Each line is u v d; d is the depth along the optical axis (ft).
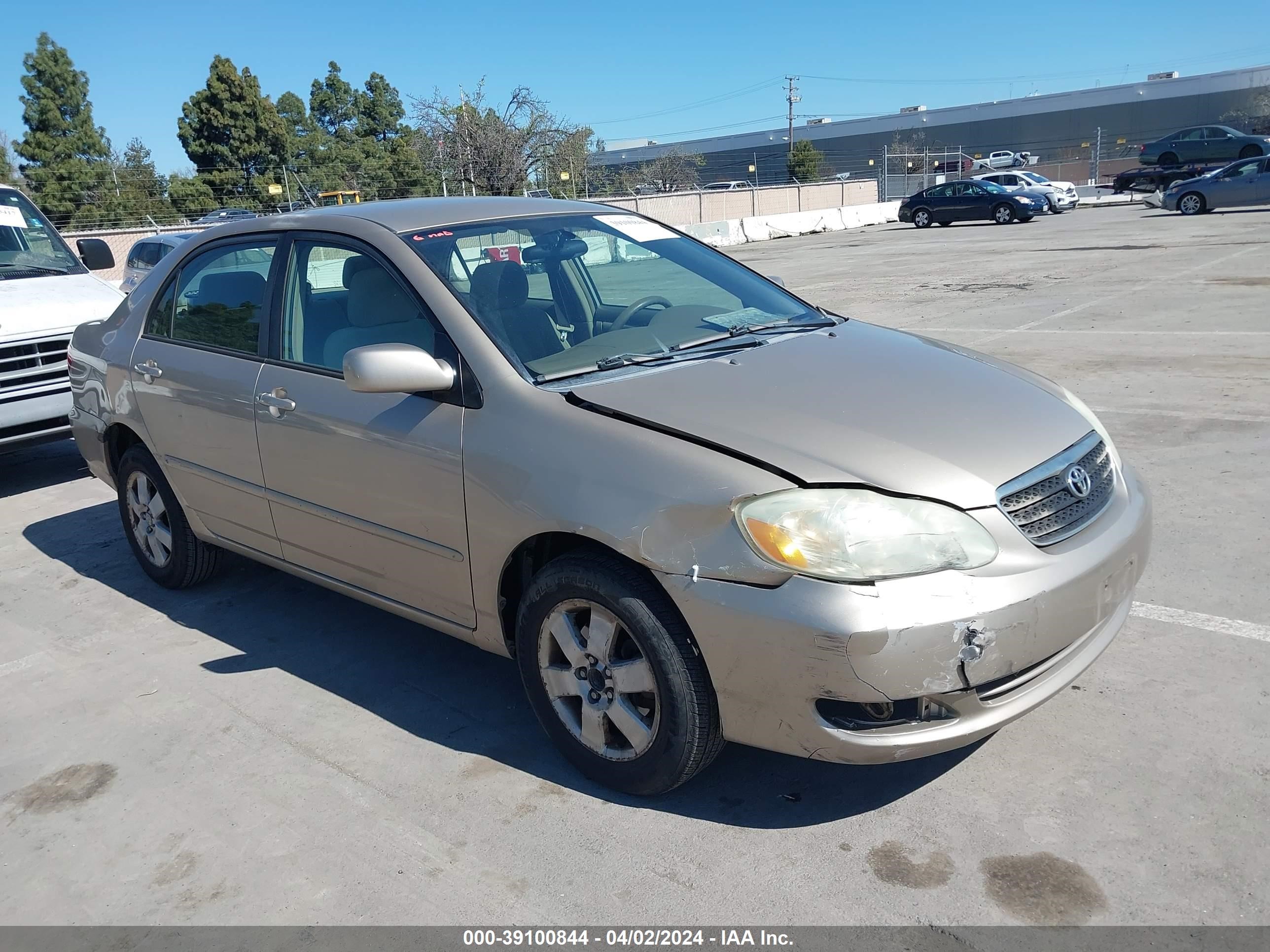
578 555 9.39
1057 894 8.07
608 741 9.71
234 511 13.51
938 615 7.93
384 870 8.97
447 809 9.80
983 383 10.26
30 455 25.93
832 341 11.33
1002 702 8.58
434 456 10.30
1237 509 15.72
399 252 11.36
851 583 7.97
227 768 10.79
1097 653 9.32
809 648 7.99
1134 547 9.39
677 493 8.60
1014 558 8.34
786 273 60.90
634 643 9.21
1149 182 112.98
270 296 12.77
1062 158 220.23
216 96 173.27
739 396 9.50
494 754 10.72
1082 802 9.16
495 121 123.65
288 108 202.28
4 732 11.89
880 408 9.35
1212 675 11.05
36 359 20.94
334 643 13.73
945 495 8.32
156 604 15.44
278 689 12.48
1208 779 9.30
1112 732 10.17
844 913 8.06
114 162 187.42
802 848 8.89
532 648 10.05
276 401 12.09
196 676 12.97
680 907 8.26
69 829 9.95
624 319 11.81
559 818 9.54
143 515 15.75
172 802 10.25
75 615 15.20
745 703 8.52
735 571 8.28
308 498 12.05
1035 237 74.79
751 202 131.85
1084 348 29.04
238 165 176.55
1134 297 38.37
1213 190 82.23
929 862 8.57
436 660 13.01
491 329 10.51
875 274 55.72
